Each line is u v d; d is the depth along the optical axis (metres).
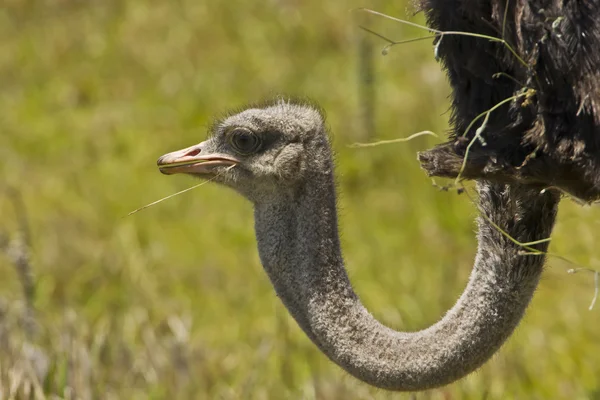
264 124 17.70
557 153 16.34
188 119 40.78
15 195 36.00
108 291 32.59
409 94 38.56
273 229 17.83
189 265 33.81
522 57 16.42
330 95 40.06
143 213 36.31
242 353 28.88
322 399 24.28
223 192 36.69
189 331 28.91
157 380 25.97
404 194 35.47
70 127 41.50
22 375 23.23
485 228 17.47
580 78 16.03
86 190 37.69
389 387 17.33
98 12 48.41
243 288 32.59
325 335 17.52
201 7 46.91
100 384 25.05
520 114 16.64
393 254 33.03
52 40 47.00
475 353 17.31
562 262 30.52
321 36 43.81
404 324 27.77
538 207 17.22
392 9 41.56
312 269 17.61
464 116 17.33
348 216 35.03
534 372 27.62
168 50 44.84
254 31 44.91
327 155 17.78
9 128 41.81
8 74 45.44
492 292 17.36
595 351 28.80
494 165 16.73
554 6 16.11
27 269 28.20
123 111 41.78
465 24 16.95
